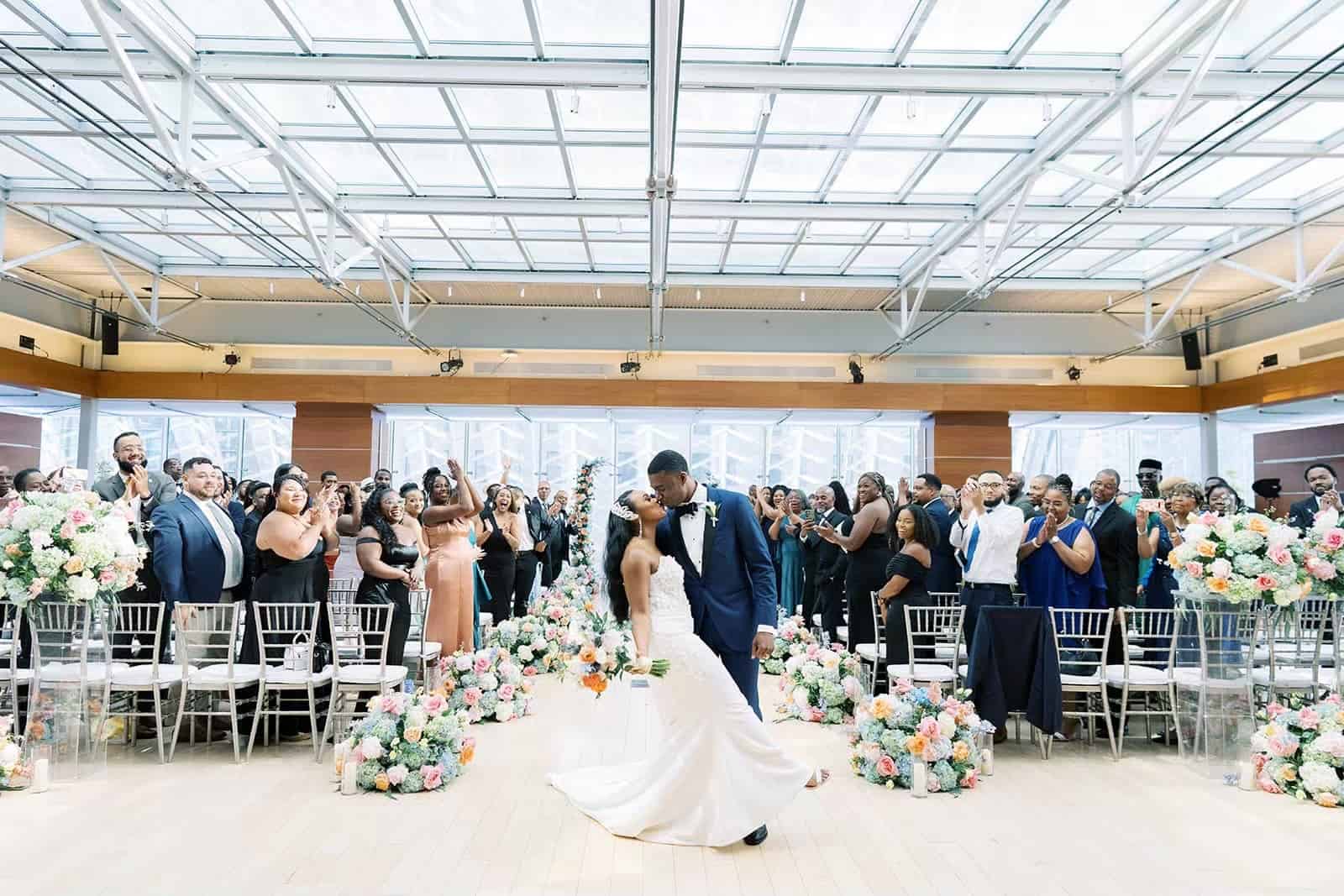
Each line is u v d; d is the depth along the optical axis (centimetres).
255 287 1395
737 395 1478
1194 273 1250
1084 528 572
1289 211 1004
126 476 576
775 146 831
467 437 1619
